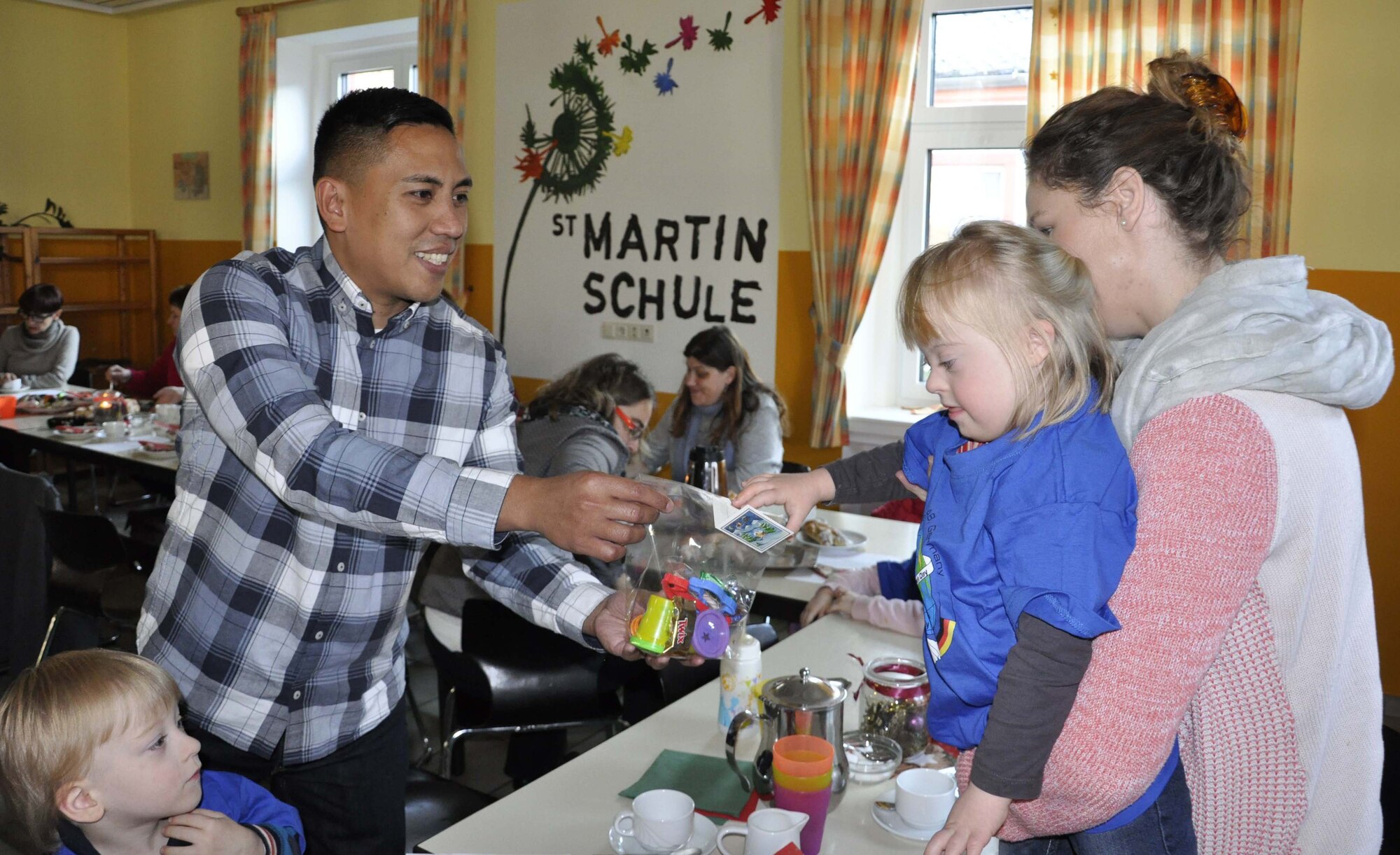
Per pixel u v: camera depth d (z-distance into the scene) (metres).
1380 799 1.49
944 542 1.01
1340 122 3.42
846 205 4.34
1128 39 3.63
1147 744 0.88
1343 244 3.46
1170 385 0.95
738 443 3.62
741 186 4.70
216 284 1.32
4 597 2.97
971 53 4.38
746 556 1.30
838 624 2.18
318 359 1.45
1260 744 0.97
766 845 1.16
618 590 1.40
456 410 1.55
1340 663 1.00
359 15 5.99
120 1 6.98
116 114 7.34
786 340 4.66
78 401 4.94
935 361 1.02
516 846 1.28
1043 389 0.97
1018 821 0.99
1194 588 0.88
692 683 2.18
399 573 1.52
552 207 5.32
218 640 1.46
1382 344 0.99
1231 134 1.03
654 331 5.04
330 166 1.37
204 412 1.26
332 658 1.51
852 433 4.64
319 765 1.55
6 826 1.94
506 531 1.09
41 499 2.90
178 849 1.31
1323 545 0.96
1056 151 1.05
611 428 2.65
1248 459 0.90
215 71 6.84
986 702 1.00
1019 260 0.97
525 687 2.40
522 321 5.50
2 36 6.77
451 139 1.38
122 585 3.02
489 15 5.44
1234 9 3.45
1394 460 3.42
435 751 3.07
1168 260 1.02
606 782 1.46
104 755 1.26
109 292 7.34
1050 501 0.92
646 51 4.91
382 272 1.39
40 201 7.03
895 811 1.36
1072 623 0.87
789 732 1.35
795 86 4.50
